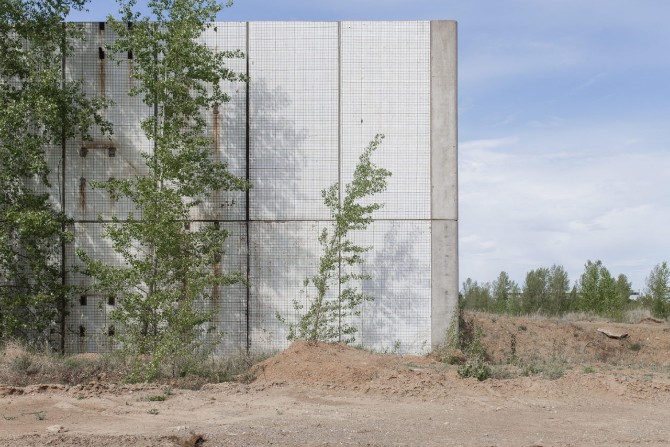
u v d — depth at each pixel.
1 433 9.76
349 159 19.52
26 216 16.89
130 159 19.36
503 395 13.35
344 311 19.23
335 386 13.76
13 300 17.88
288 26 19.67
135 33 17.72
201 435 9.36
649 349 24.88
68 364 15.38
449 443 9.52
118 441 9.17
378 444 9.32
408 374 14.38
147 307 16.58
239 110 19.53
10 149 17.38
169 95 18.05
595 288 35.06
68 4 18.69
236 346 19.16
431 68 19.62
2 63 18.11
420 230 19.42
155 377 14.54
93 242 19.23
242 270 19.33
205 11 17.78
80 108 19.38
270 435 9.73
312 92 19.59
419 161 19.50
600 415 11.87
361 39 19.64
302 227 19.42
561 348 23.83
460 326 23.31
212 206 19.39
